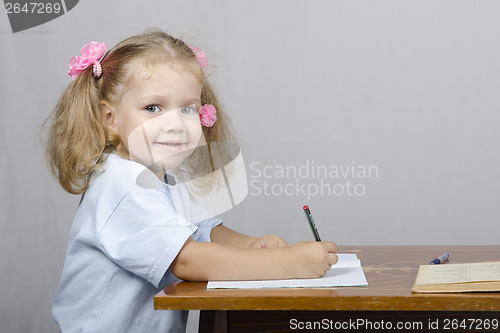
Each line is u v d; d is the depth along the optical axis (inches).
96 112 58.3
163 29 109.1
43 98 110.3
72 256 55.9
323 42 108.7
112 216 53.0
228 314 51.0
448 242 109.6
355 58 108.4
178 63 57.1
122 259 51.4
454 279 45.0
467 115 107.8
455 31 106.8
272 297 44.1
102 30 109.4
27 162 111.0
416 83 108.0
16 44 110.0
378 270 53.5
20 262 112.6
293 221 111.0
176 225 51.6
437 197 109.3
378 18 107.7
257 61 109.3
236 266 49.6
